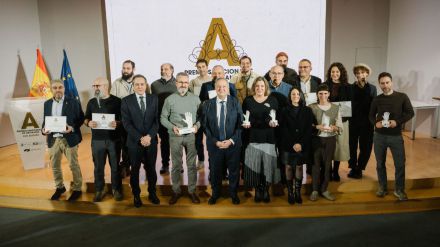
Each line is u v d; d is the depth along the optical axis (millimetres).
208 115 3531
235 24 6000
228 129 3502
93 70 6738
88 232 3385
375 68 6605
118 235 3312
